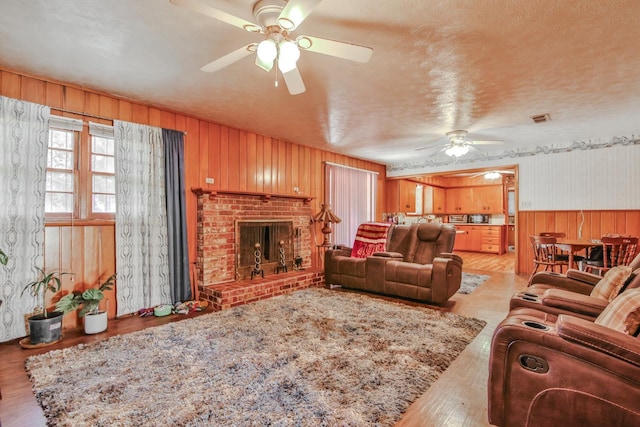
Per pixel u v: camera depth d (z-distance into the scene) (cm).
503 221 927
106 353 239
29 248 276
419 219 871
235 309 349
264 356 233
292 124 429
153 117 362
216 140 423
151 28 207
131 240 337
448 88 305
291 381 199
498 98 330
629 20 195
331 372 210
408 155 648
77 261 306
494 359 147
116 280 327
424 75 277
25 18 195
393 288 398
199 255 394
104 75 280
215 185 420
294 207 514
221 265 408
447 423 163
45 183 285
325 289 453
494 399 147
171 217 364
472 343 261
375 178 735
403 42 224
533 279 288
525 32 210
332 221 551
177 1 149
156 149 357
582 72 270
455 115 386
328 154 611
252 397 182
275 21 179
